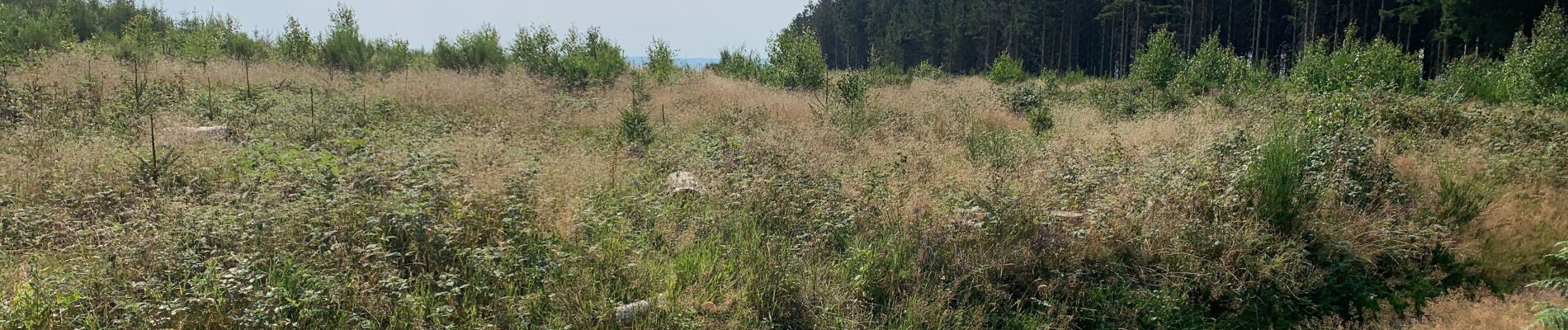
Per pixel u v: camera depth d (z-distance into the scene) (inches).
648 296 167.2
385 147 281.3
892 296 182.1
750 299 172.1
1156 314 188.4
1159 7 1818.4
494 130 350.3
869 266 188.4
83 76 487.8
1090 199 240.4
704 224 208.8
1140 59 814.5
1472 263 222.1
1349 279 210.5
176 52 743.7
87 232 171.5
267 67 658.2
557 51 739.4
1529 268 221.3
